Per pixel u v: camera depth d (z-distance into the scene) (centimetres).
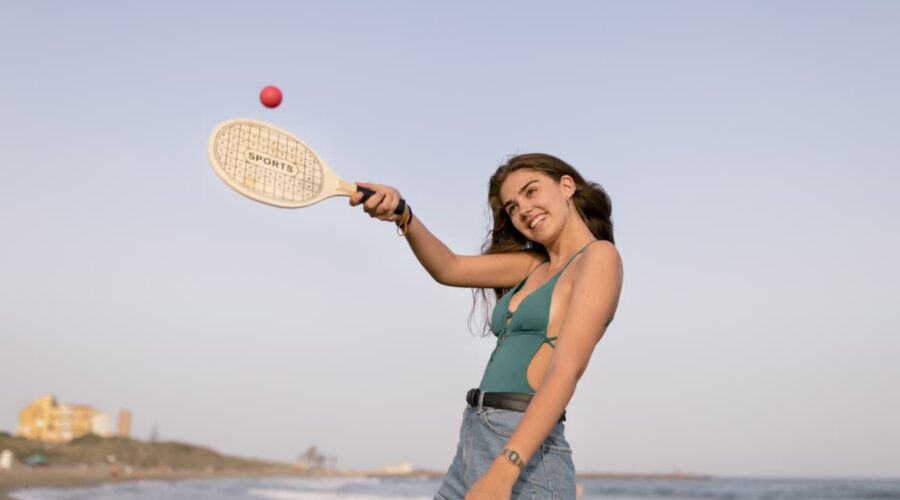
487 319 287
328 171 244
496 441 214
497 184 265
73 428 16125
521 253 274
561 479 212
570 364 200
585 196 250
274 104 243
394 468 17225
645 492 8444
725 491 8475
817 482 12469
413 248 258
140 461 12362
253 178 228
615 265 218
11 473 6262
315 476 15725
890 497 7262
